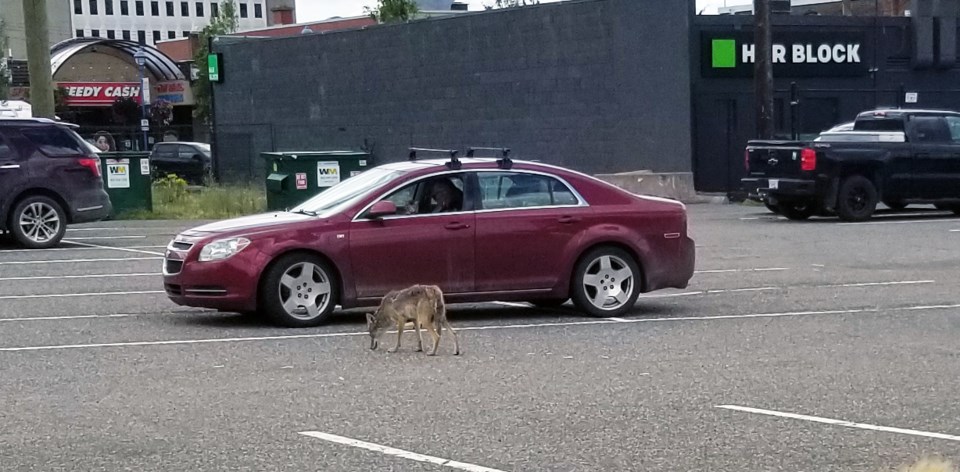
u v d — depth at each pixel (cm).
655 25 3181
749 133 3206
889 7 4603
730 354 1052
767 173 2467
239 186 3303
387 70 3906
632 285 1273
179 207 2731
